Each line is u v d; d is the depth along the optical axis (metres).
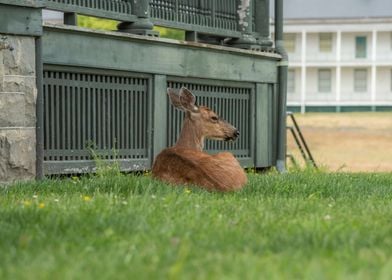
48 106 25.86
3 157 23.45
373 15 143.75
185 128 23.20
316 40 145.75
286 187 21.86
